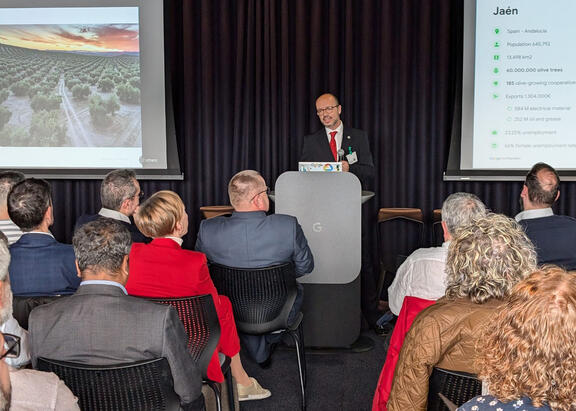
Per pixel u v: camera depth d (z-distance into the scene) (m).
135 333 1.73
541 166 3.12
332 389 3.30
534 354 0.98
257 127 5.45
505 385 1.01
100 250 1.75
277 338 3.18
